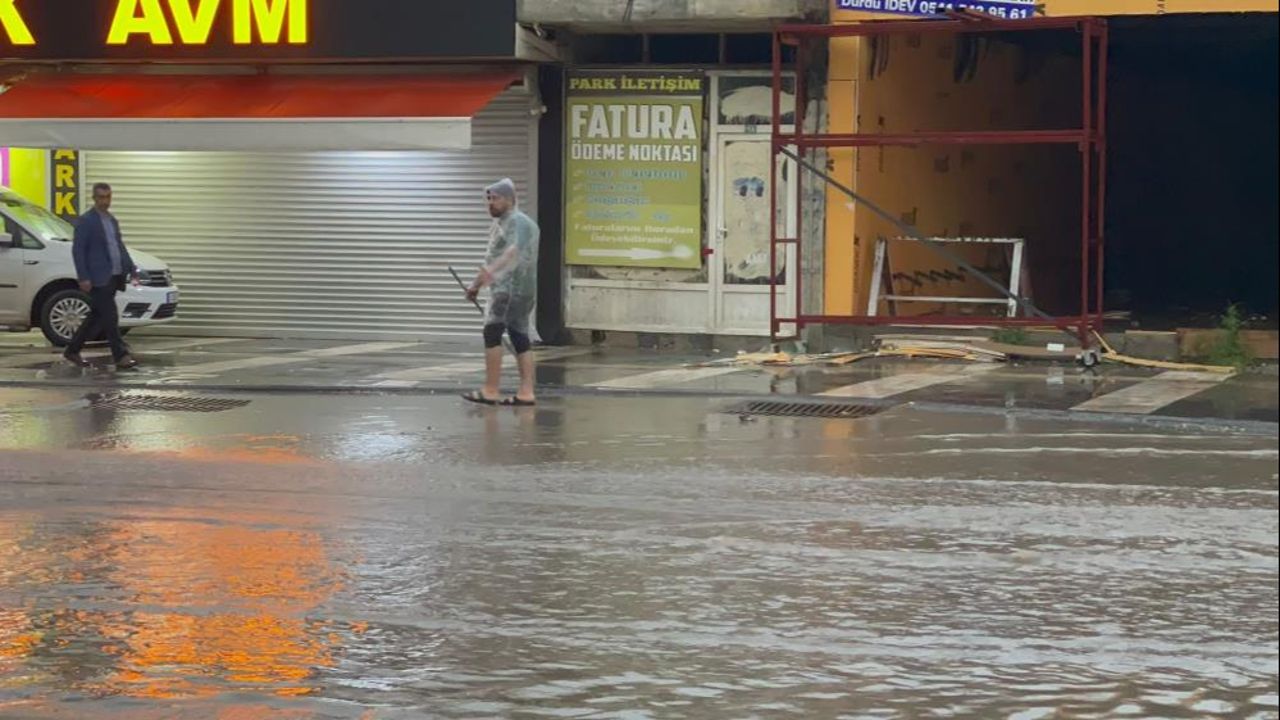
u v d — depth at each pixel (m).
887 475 11.91
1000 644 7.48
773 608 8.11
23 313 21.22
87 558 9.17
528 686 6.82
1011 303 19.95
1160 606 8.16
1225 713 6.46
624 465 12.32
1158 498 11.02
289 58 21.06
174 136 20.92
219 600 8.25
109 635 7.59
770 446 13.29
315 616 7.95
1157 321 22.39
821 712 6.48
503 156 21.94
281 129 20.59
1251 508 10.67
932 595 8.38
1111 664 7.15
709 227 21.14
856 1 19.39
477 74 21.39
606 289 21.66
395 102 20.75
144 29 21.52
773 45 19.73
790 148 20.66
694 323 21.33
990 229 23.98
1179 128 24.19
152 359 20.06
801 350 20.48
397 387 17.12
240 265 23.14
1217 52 22.56
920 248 22.06
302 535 9.82
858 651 7.36
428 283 22.44
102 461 12.48
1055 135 18.66
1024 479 11.76
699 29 20.73
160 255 23.42
